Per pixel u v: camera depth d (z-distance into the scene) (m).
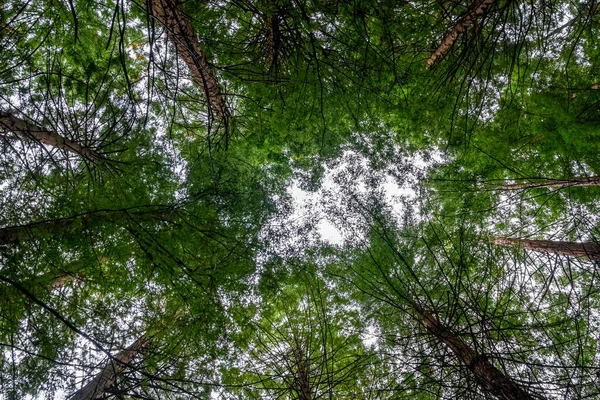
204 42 8.63
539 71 8.88
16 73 7.93
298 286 10.66
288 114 10.23
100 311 7.77
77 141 7.93
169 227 8.83
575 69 8.92
